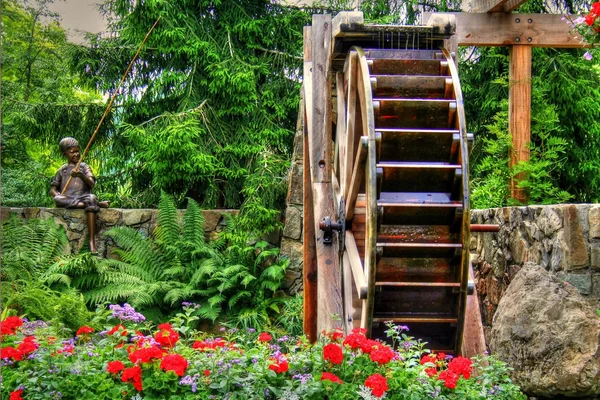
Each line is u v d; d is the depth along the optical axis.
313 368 3.07
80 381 2.94
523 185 6.31
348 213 4.40
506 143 6.59
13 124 10.67
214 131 10.38
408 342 3.44
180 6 10.61
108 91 10.74
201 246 8.38
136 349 3.25
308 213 5.64
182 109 10.22
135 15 10.23
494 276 4.84
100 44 10.55
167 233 8.42
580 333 3.28
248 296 7.95
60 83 12.88
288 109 10.86
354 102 4.42
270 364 2.99
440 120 4.07
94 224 8.42
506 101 8.55
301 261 8.24
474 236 5.45
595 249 3.62
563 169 8.84
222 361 3.00
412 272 3.91
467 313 4.21
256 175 8.77
